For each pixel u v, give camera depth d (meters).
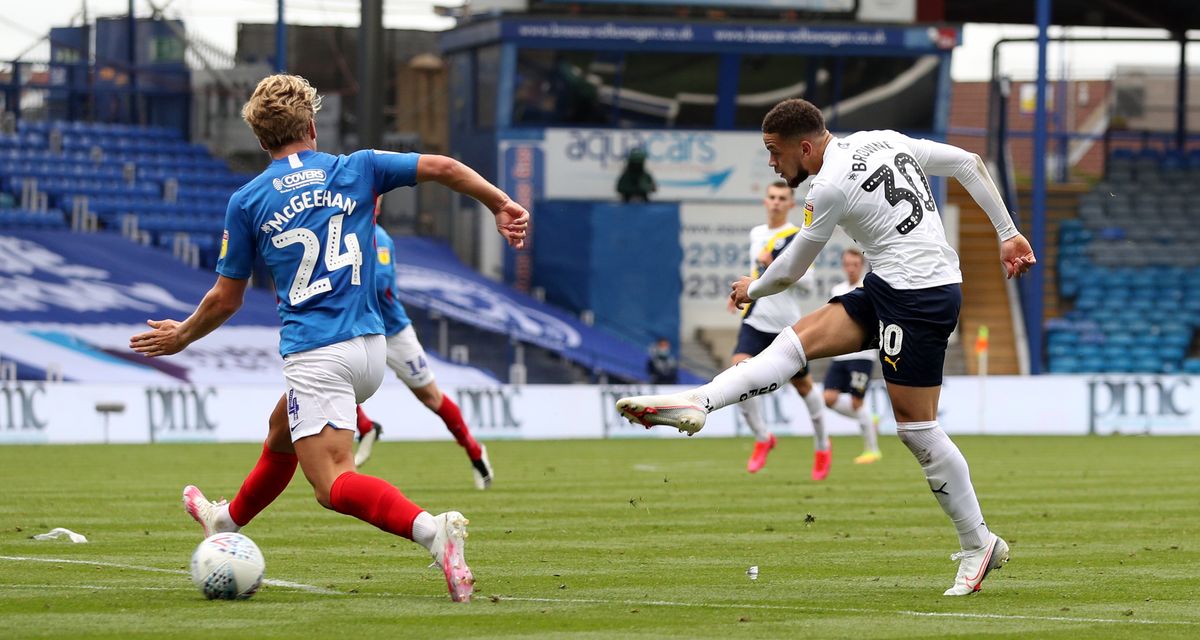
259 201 16.77
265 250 16.78
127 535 24.44
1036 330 82.25
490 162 88.06
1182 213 97.75
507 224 17.03
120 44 94.56
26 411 59.12
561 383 80.94
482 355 80.75
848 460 48.66
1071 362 89.19
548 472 42.31
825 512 29.41
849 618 15.86
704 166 89.00
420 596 17.30
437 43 101.56
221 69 93.88
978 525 17.95
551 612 16.09
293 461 18.17
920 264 17.67
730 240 88.56
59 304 70.44
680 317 86.94
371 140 76.94
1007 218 18.75
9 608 16.09
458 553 16.28
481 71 88.69
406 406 65.19
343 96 99.56
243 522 18.52
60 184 82.69
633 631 14.85
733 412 69.81
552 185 87.81
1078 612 16.45
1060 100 116.88
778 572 20.08
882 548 23.12
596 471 42.78
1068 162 108.62
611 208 85.06
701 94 88.50
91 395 60.28
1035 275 82.31
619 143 88.19
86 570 19.67
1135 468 44.94
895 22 89.50
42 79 92.25
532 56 86.06
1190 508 30.78
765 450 40.59
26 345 66.94
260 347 71.75
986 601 17.31
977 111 148.25
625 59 87.06
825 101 90.06
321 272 16.62
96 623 15.05
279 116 16.98
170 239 82.06
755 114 89.44
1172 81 116.12
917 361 17.69
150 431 60.88
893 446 59.06
